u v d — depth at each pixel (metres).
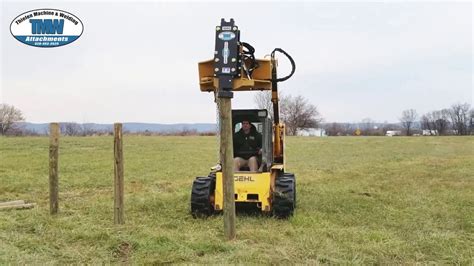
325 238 5.88
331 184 11.92
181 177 13.85
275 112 8.08
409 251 5.41
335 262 4.94
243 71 6.27
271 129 7.86
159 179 13.27
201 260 5.04
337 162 20.19
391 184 11.88
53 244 5.62
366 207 8.27
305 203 8.67
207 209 7.14
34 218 6.96
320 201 8.87
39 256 5.14
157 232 6.12
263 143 7.39
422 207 8.27
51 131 7.36
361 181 12.67
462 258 5.12
